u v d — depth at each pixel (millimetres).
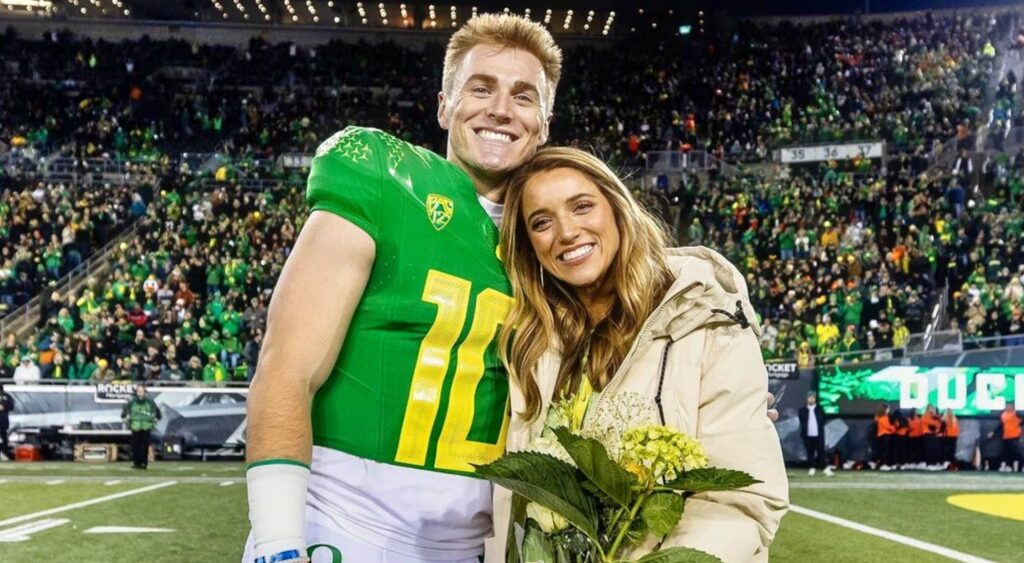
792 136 26266
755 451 2021
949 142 24203
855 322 18656
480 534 2174
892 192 22500
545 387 2174
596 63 31219
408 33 32156
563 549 1980
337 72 30438
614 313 2254
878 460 16500
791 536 8406
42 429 16844
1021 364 16328
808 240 21328
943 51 28984
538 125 2312
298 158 25172
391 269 2006
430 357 2057
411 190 2053
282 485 1739
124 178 24297
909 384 16531
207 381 17375
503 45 2299
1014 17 30500
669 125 28438
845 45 30359
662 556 1797
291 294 1866
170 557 6965
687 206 23656
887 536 8414
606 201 2240
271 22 33906
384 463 2014
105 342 18469
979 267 19172
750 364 2084
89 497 10961
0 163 24234
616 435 1998
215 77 29938
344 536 1954
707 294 2115
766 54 30516
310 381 1838
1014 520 9555
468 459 2115
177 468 15391
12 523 8773
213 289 20453
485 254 2174
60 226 22188
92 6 32875
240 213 23359
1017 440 16156
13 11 31828
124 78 29062
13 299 20422
